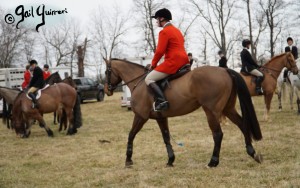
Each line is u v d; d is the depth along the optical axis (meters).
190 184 6.16
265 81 12.38
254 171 6.63
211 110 6.71
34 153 9.84
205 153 8.49
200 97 6.75
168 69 6.99
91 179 7.00
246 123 6.88
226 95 6.78
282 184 5.77
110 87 8.24
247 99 6.86
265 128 11.23
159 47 6.98
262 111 15.90
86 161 8.55
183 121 14.48
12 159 9.35
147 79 7.12
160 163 7.84
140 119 7.47
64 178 7.19
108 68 8.16
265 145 8.70
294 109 15.59
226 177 6.40
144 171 7.25
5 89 13.45
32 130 14.80
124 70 7.95
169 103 7.00
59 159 8.98
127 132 12.73
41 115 12.73
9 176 7.55
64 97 12.77
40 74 12.47
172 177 6.68
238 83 6.84
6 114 13.62
